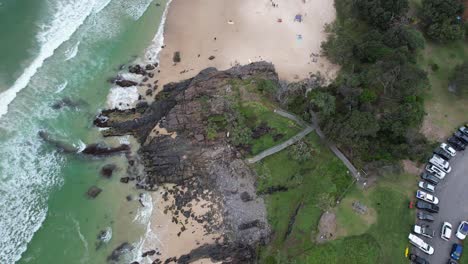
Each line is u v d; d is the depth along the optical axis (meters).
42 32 72.19
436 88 73.69
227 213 59.56
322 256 53.66
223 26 81.94
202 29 80.94
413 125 66.00
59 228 56.25
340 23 84.25
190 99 67.56
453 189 61.94
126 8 81.12
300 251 54.44
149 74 73.00
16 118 62.97
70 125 64.81
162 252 56.62
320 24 84.81
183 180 61.69
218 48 78.31
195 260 56.25
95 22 77.06
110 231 57.25
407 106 66.06
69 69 70.25
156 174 61.97
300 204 58.72
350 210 57.75
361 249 54.47
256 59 77.69
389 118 65.75
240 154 62.47
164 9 82.94
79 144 63.38
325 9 87.19
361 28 82.06
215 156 62.59
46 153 61.34
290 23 84.00
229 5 85.44
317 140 64.31
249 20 83.50
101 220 57.91
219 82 70.25
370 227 56.84
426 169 63.22
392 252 55.62
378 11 78.25
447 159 64.50
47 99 66.12
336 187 59.66
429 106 71.12
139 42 77.19
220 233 58.41
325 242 54.91
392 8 79.25
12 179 57.88
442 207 60.19
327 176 60.75
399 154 63.06
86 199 59.16
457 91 72.12
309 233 55.81
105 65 72.69
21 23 71.31
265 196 60.09
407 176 62.41
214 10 84.25
